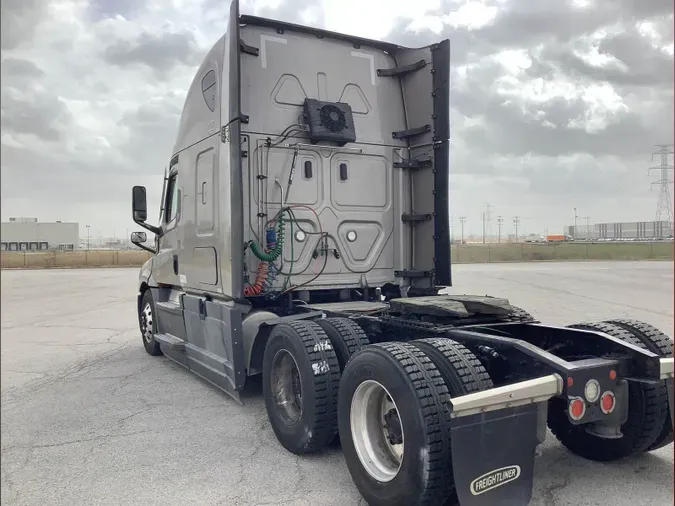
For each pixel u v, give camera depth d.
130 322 12.45
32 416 5.50
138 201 7.41
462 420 2.93
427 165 6.45
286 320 4.88
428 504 3.12
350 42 6.40
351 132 6.05
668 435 3.90
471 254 52.72
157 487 3.88
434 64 6.30
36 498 3.72
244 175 5.71
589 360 3.46
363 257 6.33
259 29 5.89
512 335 4.48
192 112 6.42
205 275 5.99
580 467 4.17
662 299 15.62
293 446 4.38
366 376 3.50
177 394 6.25
